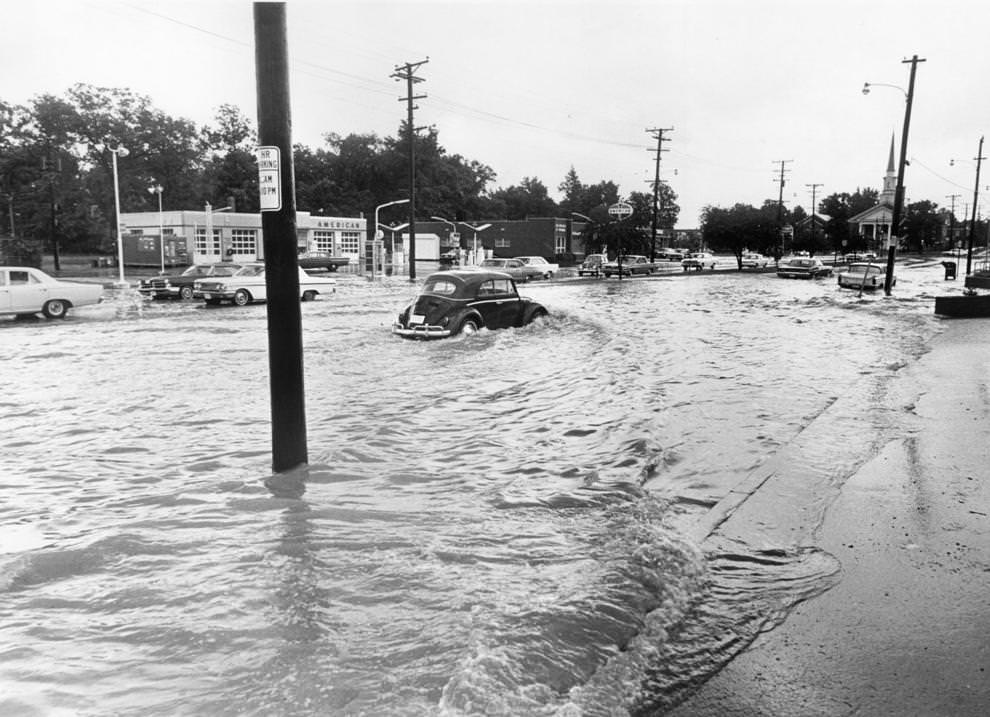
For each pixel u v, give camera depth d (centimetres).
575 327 1773
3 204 8144
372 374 1191
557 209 14275
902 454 701
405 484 615
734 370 1203
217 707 295
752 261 7338
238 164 9969
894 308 2522
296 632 357
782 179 8388
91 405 964
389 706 295
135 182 8438
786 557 470
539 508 548
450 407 938
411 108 4209
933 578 439
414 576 422
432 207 11606
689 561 451
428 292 1645
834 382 1088
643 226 6562
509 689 308
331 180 11650
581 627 364
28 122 8075
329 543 475
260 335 1783
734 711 312
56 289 2359
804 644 366
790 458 689
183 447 748
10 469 672
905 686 330
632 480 622
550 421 856
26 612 381
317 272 5653
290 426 654
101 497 586
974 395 977
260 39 608
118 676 320
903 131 3206
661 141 6241
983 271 3981
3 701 299
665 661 348
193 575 425
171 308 2711
